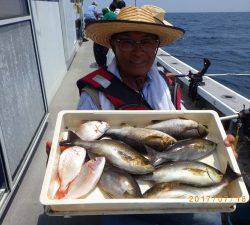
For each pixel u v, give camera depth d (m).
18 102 3.08
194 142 1.67
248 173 2.51
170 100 2.01
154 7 1.93
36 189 2.85
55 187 1.39
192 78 3.85
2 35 2.74
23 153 3.12
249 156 2.66
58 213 1.23
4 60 2.77
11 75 2.93
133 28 1.75
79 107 1.91
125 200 1.19
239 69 16.03
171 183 1.45
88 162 1.48
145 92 1.98
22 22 3.38
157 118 1.85
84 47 11.27
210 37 36.03
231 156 1.48
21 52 3.30
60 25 6.68
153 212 1.23
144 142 1.70
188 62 17.39
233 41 32.03
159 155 1.64
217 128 1.75
